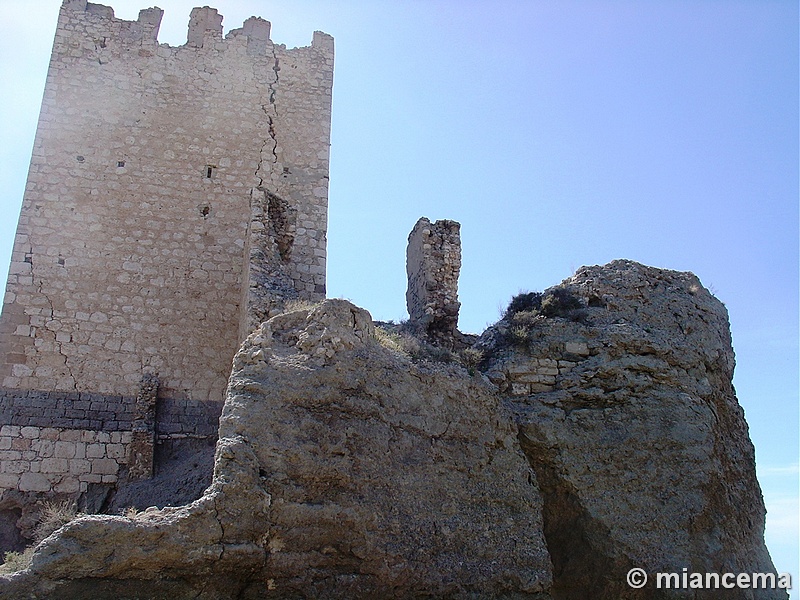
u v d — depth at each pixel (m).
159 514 12.08
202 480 18.11
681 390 17.59
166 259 22.56
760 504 18.27
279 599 12.30
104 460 19.86
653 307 18.92
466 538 14.19
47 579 11.05
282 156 24.92
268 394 13.89
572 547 15.74
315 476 13.34
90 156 23.12
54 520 17.33
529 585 14.22
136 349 21.38
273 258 20.05
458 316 21.70
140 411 20.47
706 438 17.03
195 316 22.14
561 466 16.19
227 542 12.13
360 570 12.96
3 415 19.75
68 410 20.25
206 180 23.86
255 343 14.86
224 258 23.03
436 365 16.09
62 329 21.03
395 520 13.63
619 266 19.48
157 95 24.41
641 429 16.83
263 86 25.56
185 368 21.50
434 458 14.74
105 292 21.73
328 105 26.00
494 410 16.12
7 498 18.94
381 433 14.38
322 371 14.47
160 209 23.09
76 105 23.56
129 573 11.48
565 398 17.08
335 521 13.02
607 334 17.97
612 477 16.25
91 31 24.53
